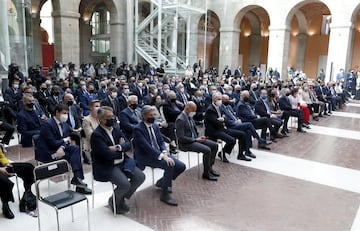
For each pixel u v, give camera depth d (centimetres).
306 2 2184
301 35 2908
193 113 635
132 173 483
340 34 2064
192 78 1678
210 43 3022
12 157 719
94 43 2848
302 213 505
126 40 2258
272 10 2295
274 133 950
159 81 1563
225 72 2288
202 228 452
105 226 450
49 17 3275
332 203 543
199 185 603
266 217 488
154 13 2191
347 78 2042
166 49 2259
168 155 549
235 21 2466
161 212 494
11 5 1327
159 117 865
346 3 2017
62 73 1673
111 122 478
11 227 439
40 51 2522
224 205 523
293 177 659
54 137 544
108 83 1208
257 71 2475
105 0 2205
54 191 549
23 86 995
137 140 526
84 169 660
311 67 2938
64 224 451
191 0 2345
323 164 747
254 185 611
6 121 840
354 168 726
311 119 1323
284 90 1101
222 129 732
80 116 870
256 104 923
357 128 1167
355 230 458
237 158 768
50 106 905
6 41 1230
